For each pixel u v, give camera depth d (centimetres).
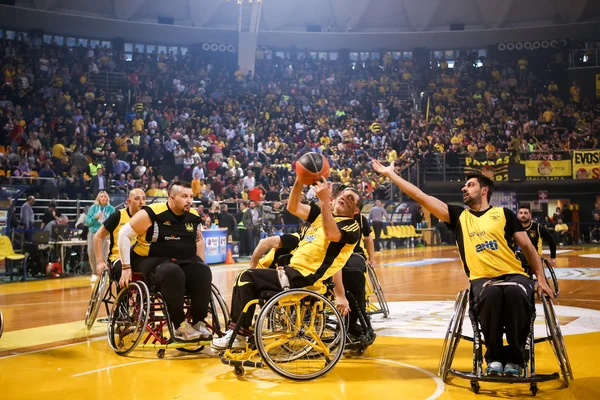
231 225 1808
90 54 2875
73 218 1770
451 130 3044
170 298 527
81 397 402
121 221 658
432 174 2806
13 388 426
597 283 1121
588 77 3319
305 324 469
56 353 551
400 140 2830
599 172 2648
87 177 1897
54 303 917
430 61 3662
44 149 2070
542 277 436
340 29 3703
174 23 3475
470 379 408
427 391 414
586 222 2817
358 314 542
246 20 3120
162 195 1831
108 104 2630
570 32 3488
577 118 3094
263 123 2841
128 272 546
